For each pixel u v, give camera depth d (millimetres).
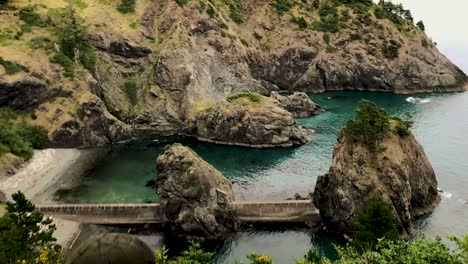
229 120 131125
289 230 78562
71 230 78562
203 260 52688
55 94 130625
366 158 78812
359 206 75812
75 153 121562
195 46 170500
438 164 106812
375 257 38781
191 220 76688
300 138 128625
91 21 158500
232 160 116500
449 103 175000
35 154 116125
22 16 146500
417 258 35375
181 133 141125
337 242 74125
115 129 133500
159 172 82500
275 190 95562
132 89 153625
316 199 81438
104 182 101500
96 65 149000
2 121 117625
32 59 132000
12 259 49125
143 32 167500
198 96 151750
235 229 78750
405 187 78000
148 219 82500
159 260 50719
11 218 55250
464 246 34750
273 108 131250
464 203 85938
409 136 87188
